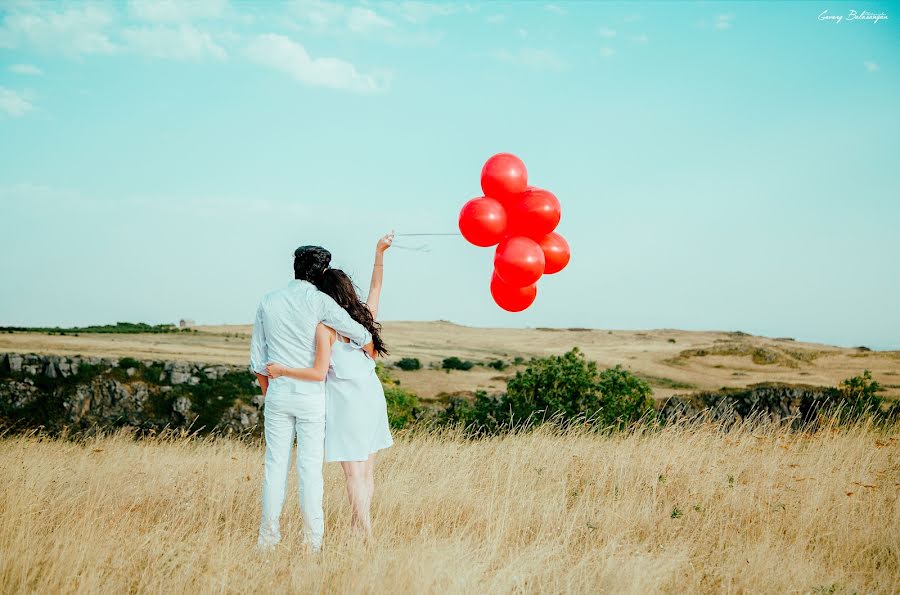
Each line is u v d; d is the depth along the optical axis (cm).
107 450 718
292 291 407
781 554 389
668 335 10444
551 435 749
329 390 409
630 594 319
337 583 313
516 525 441
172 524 414
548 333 10712
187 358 4678
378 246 470
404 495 483
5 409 4066
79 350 4728
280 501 397
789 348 7388
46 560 329
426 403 2791
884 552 404
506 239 497
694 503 486
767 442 658
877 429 740
